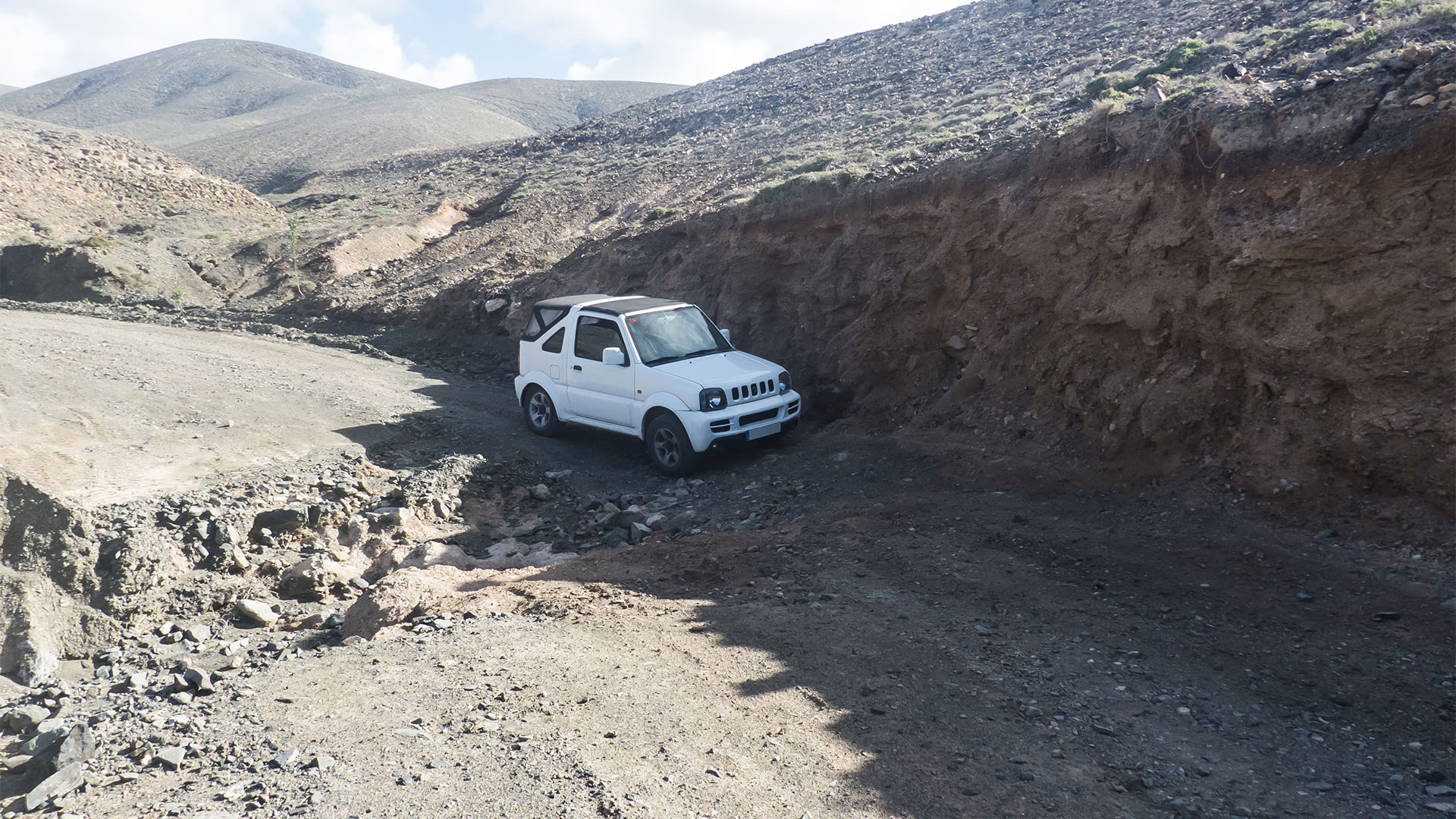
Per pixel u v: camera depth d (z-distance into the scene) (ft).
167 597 24.52
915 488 30.89
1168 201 30.17
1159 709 15.97
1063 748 14.55
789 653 18.25
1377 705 15.92
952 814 12.41
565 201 105.19
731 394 34.53
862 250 43.52
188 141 413.59
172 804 11.81
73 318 70.54
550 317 40.09
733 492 32.91
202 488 30.55
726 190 71.82
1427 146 23.04
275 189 249.34
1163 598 20.99
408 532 29.78
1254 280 26.68
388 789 12.25
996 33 115.14
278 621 24.08
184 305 90.22
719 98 157.07
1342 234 24.41
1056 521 26.48
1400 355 23.00
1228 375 27.58
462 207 127.03
